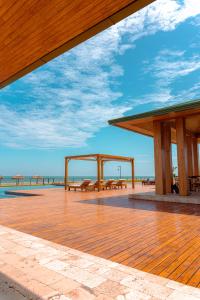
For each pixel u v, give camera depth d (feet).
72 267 7.66
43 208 21.36
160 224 14.34
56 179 99.76
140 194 29.01
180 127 26.32
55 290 6.16
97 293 5.99
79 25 9.35
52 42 10.48
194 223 14.57
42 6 8.34
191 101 22.56
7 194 45.11
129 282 6.59
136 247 9.93
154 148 28.71
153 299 5.69
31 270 7.43
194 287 6.35
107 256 8.83
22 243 10.37
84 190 46.93
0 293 6.06
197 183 33.27
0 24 9.36
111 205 23.18
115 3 8.10
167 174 29.89
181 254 9.05
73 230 12.94
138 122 29.19
